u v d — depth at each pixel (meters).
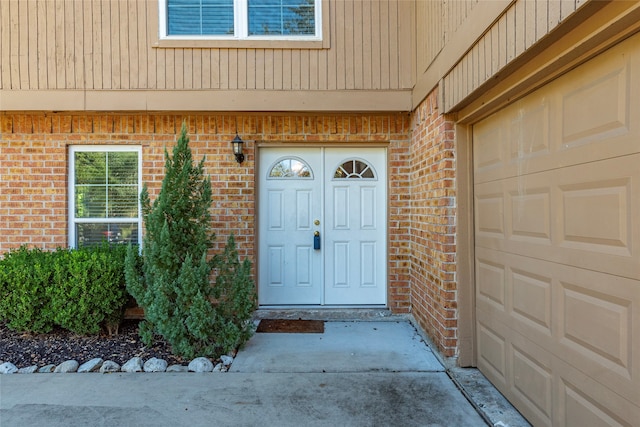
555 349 2.26
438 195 3.59
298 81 4.44
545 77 2.27
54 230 4.58
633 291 1.73
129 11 4.38
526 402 2.56
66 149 4.61
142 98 4.35
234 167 4.66
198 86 4.39
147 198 3.76
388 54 4.47
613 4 1.66
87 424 2.52
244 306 3.66
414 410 2.69
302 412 2.67
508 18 2.30
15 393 2.92
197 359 3.40
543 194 2.38
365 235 4.89
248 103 4.39
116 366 3.34
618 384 1.81
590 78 1.98
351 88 4.45
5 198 4.57
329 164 4.91
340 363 3.45
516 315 2.69
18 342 3.85
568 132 2.15
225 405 2.75
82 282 3.77
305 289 4.92
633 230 1.73
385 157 4.90
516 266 2.69
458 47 3.02
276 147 4.85
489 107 2.88
